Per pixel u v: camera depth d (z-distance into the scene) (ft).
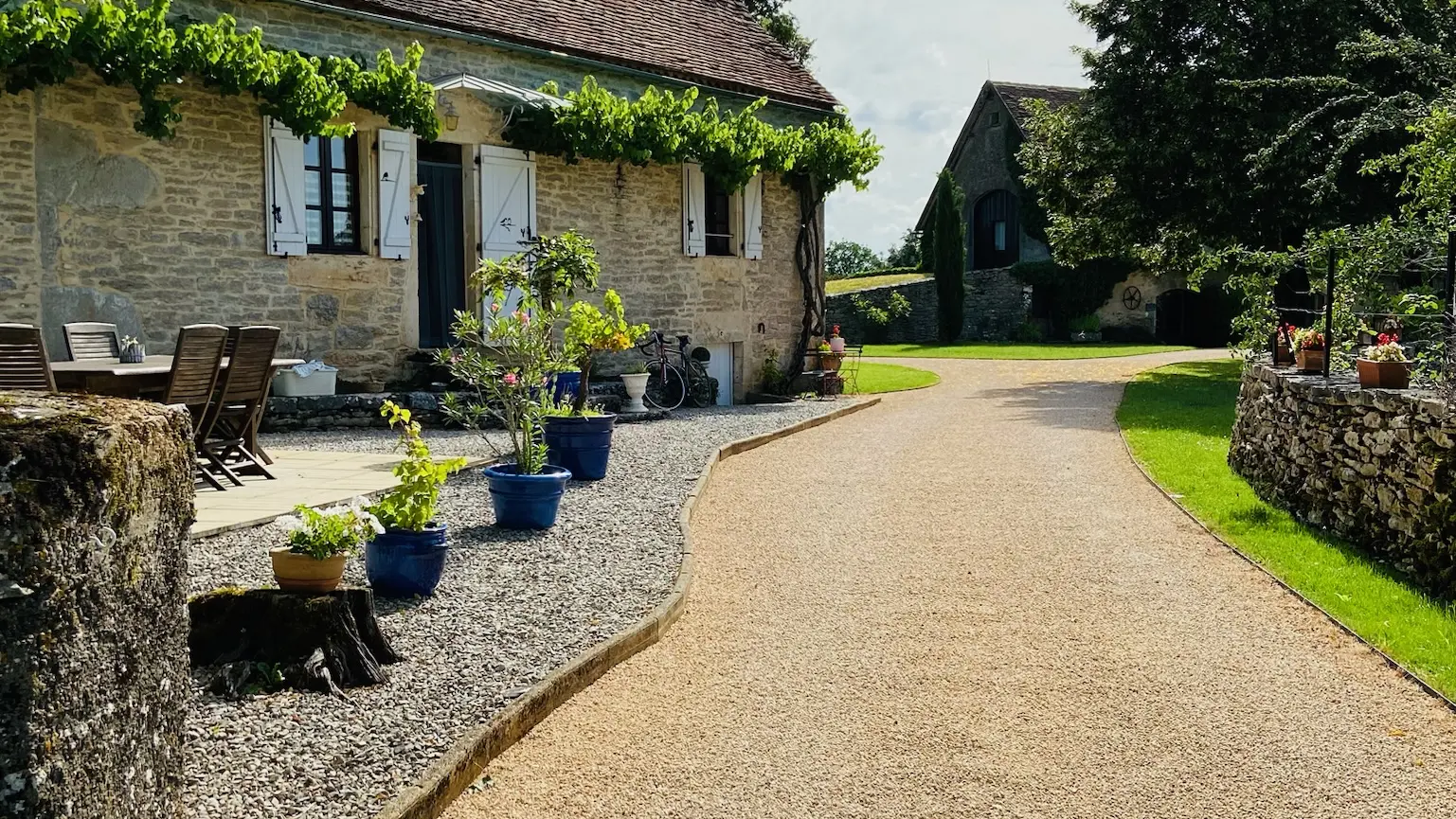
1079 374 71.87
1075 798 11.82
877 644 16.93
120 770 7.76
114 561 7.60
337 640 13.91
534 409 25.68
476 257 43.39
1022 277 112.57
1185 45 63.10
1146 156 61.52
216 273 36.47
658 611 17.44
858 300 111.86
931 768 12.56
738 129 49.03
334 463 29.04
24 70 31.40
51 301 33.27
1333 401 24.14
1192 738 13.39
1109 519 25.95
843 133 54.39
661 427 41.34
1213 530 24.57
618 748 13.03
